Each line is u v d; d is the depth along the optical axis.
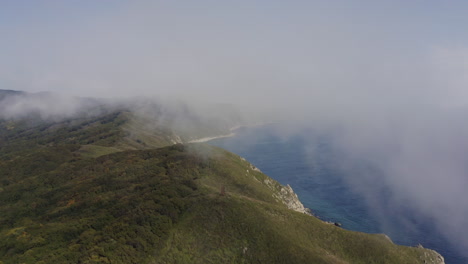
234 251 85.19
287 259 82.31
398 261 92.19
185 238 87.69
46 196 120.56
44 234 87.00
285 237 89.12
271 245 86.19
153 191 107.19
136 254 80.50
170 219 93.38
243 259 83.50
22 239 84.94
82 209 104.50
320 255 85.06
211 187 112.88
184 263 80.88
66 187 123.94
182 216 95.44
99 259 75.81
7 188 130.25
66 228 89.62
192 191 109.44
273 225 92.81
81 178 131.25
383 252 94.19
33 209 112.38
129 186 116.00
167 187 109.69
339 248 93.19
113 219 94.44
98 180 123.94
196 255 83.50
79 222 93.06
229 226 91.50
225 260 83.00
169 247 84.44
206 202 100.00
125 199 104.00
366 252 93.31
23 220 105.25
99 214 97.62
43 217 103.88
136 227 88.38
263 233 89.50
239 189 124.38
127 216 92.94
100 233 86.81
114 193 111.19
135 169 130.50
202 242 87.00
